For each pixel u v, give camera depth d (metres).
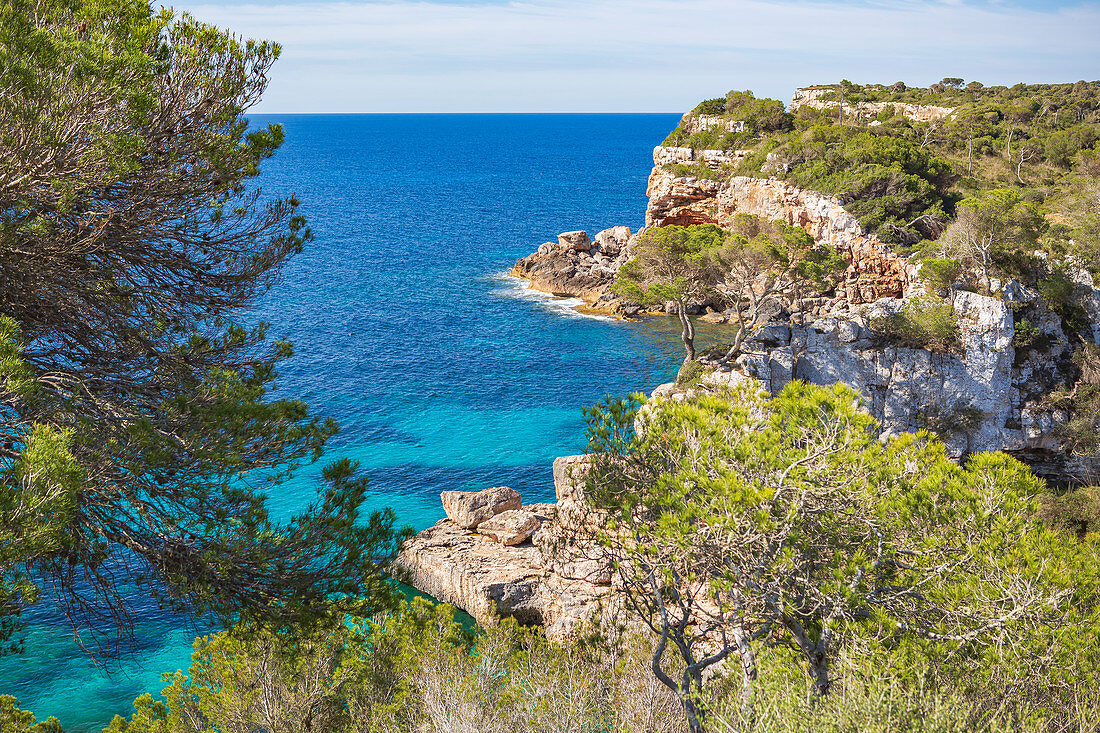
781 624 11.00
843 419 11.44
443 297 94.25
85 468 8.94
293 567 11.33
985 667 9.51
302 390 62.44
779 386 43.53
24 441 9.53
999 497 10.75
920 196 72.38
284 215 13.58
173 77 11.00
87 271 11.18
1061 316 45.03
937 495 10.69
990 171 88.62
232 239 12.84
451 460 50.22
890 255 66.00
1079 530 30.00
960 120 105.88
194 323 12.71
